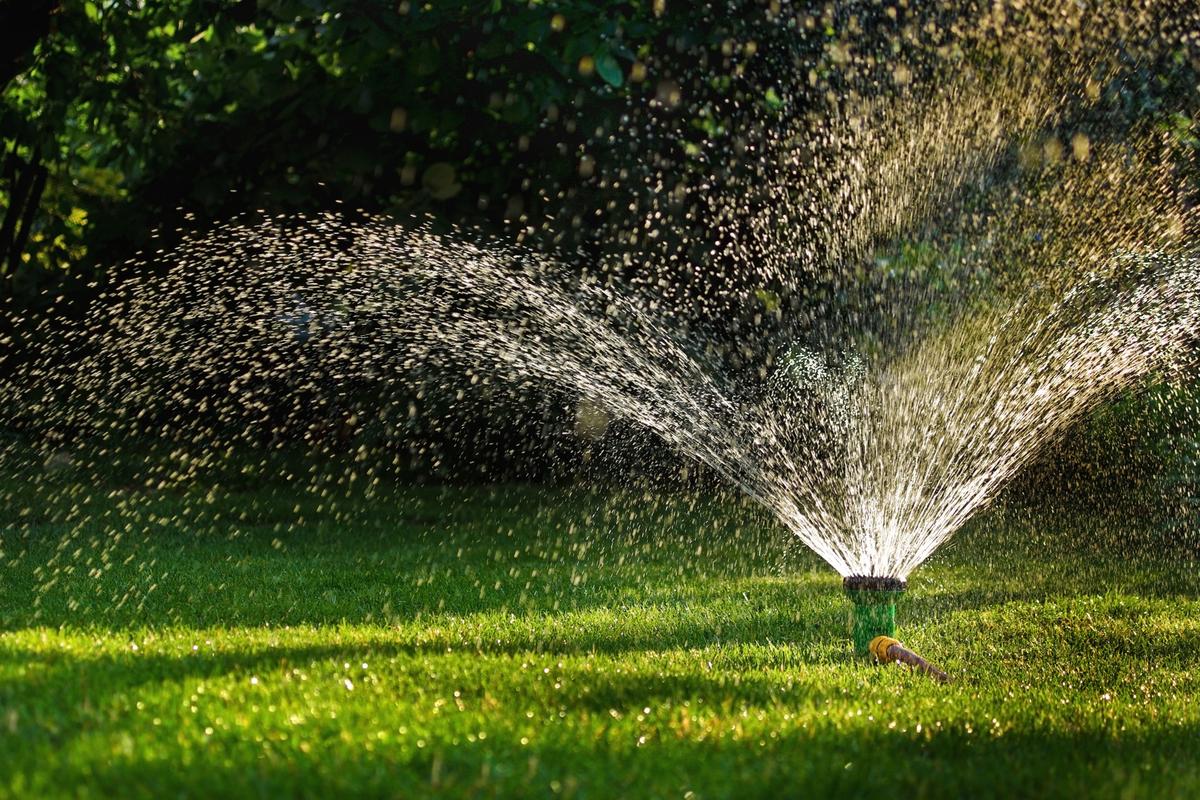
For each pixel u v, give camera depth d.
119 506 26.34
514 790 7.06
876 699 10.49
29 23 27.50
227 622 14.65
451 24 25.28
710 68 27.50
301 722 8.41
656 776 7.55
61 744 7.66
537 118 27.02
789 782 7.50
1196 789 7.87
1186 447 23.42
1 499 26.47
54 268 34.78
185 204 29.84
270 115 28.50
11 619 14.25
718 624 15.12
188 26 27.89
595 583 18.77
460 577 19.09
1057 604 17.41
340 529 25.00
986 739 9.14
